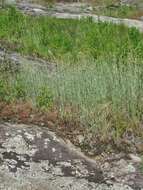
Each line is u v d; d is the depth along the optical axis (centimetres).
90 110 1243
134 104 1283
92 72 1402
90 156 1113
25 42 2038
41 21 2414
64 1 3309
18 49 1958
